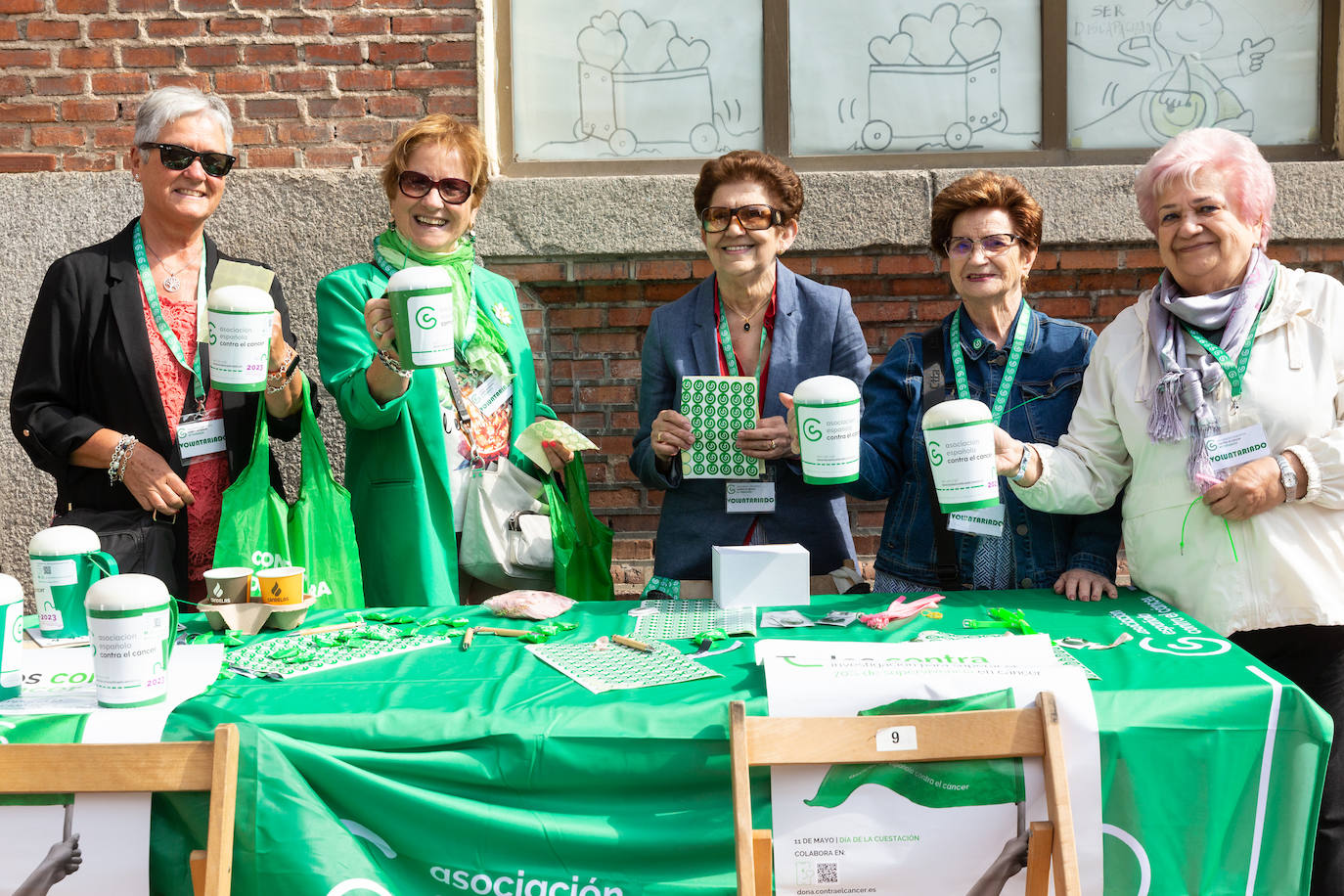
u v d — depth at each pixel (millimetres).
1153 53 4652
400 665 2486
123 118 4645
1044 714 2096
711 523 3459
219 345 2820
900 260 4602
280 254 4582
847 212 4512
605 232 4539
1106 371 2896
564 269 4641
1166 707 2154
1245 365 2666
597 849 2137
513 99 4738
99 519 3189
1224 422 2668
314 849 2057
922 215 4500
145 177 3301
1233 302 2707
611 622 2848
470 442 3469
